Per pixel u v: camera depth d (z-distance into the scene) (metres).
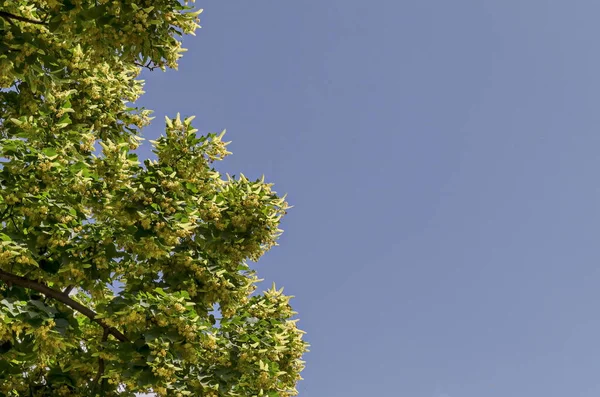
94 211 12.38
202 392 13.27
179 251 13.49
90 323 14.10
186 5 10.93
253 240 14.10
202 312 13.36
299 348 16.34
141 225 12.02
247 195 14.27
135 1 10.56
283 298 16.30
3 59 11.00
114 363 12.10
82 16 10.39
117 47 10.91
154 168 12.49
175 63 11.49
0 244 10.92
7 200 11.23
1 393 12.03
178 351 12.09
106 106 16.91
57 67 12.63
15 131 13.20
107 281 12.71
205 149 12.88
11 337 11.23
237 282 14.01
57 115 13.23
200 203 13.88
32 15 11.90
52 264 12.16
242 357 13.90
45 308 11.23
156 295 12.09
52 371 12.69
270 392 15.20
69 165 13.19
